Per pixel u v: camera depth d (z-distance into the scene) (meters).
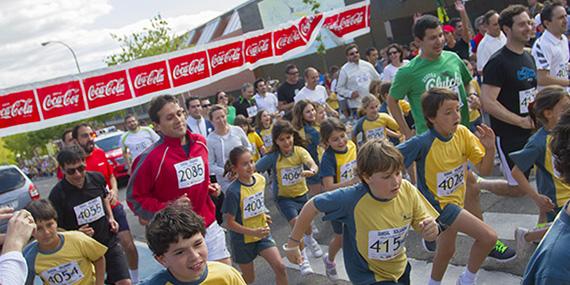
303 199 5.58
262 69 28.98
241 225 4.56
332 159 5.02
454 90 4.61
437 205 3.70
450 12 18.95
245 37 10.34
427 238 3.12
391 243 3.08
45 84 7.92
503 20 4.43
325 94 8.91
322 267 5.38
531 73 4.49
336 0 20.06
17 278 2.29
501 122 4.55
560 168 1.75
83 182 4.93
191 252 2.44
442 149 3.66
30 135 49.03
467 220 3.55
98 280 4.10
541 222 4.20
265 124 9.29
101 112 8.45
